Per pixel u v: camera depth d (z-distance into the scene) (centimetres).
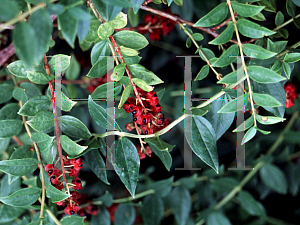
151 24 86
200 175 101
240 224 104
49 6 57
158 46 106
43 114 67
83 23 59
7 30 83
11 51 77
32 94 77
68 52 92
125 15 65
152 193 88
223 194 98
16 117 75
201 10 90
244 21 65
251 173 93
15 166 68
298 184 100
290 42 80
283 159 95
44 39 57
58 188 68
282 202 113
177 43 106
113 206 97
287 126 94
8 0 56
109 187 112
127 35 67
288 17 81
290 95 76
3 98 76
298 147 103
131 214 86
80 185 69
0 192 77
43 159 70
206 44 91
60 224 70
